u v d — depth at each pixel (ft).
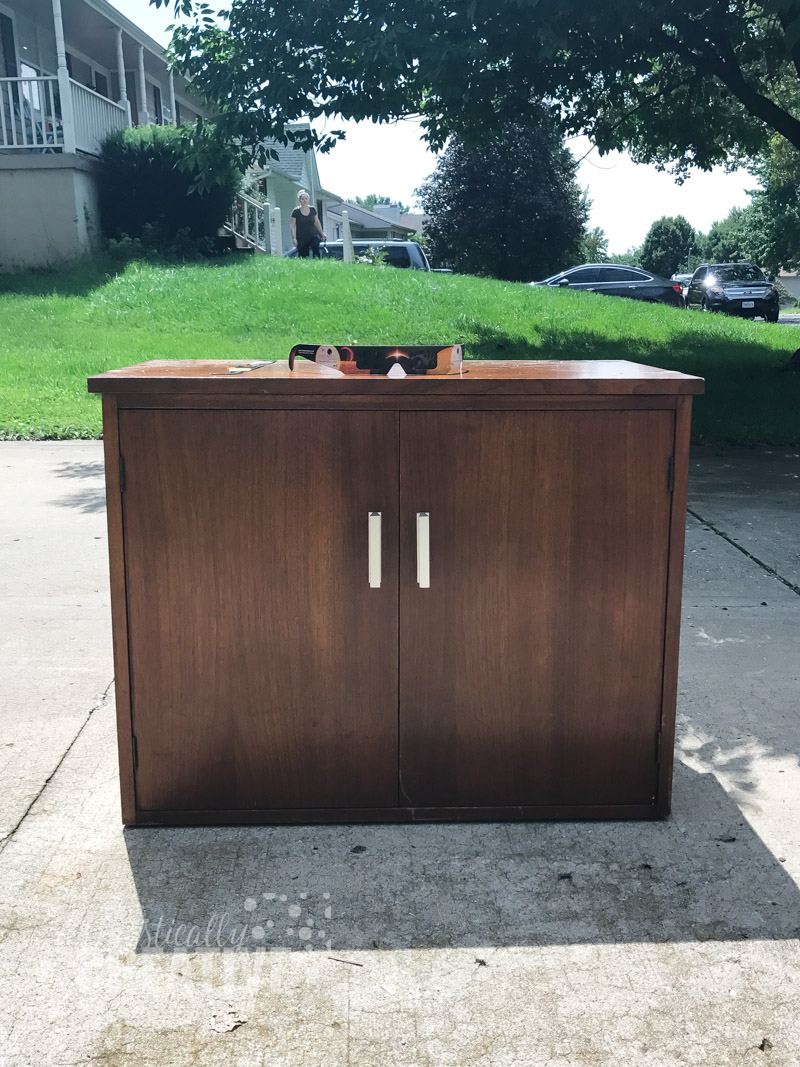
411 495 9.07
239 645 9.29
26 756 11.12
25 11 67.77
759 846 9.36
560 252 136.46
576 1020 7.11
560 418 9.01
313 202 125.80
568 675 9.45
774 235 98.84
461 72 33.91
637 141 51.93
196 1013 7.16
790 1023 7.08
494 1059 6.73
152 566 9.14
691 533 21.15
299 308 51.03
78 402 35.17
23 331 45.55
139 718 9.42
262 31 37.45
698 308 87.10
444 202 135.85
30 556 19.10
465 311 53.31
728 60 40.19
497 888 8.68
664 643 9.44
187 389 8.82
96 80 84.12
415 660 9.36
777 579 17.95
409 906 8.43
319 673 9.37
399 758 9.57
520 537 9.18
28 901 8.46
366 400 8.90
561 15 31.24
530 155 131.85
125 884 8.71
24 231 59.16
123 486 9.00
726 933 8.09
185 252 62.64
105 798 10.19
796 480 26.86
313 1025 7.06
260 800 9.62
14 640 14.82
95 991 7.39
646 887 8.70
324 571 9.17
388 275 60.23
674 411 9.04
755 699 12.76
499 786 9.66
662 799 9.76
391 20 33.63
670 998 7.33
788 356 50.08
